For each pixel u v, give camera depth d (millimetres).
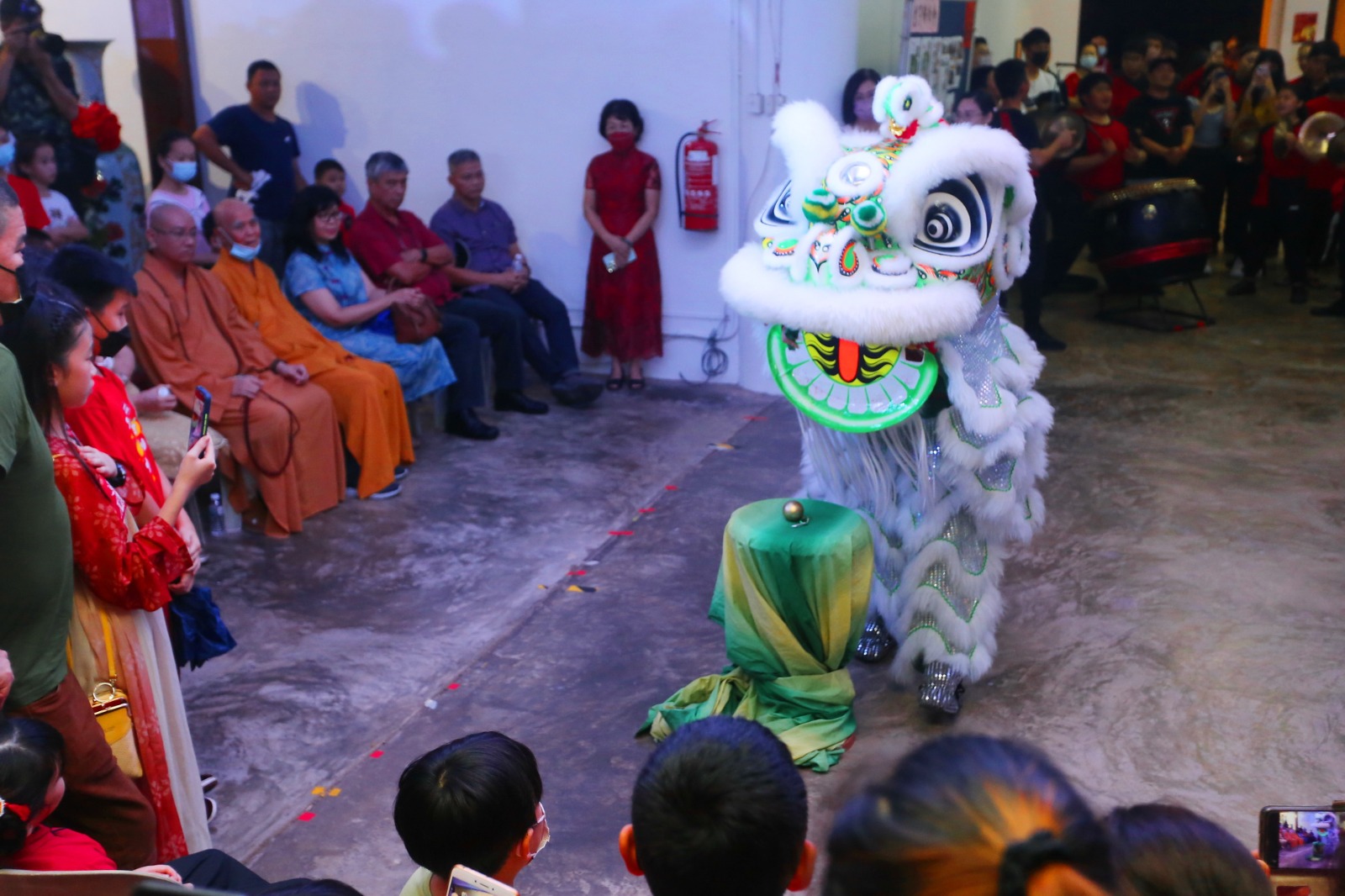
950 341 3367
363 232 6105
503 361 6520
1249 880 1254
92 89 7195
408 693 3840
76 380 2646
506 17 6840
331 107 7332
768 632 3453
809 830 3049
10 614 2436
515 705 3754
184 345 4945
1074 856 908
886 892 922
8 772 2168
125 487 2967
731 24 6344
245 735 3609
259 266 5512
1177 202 7738
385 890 2939
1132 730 3521
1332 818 1653
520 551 4863
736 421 6363
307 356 5453
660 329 6945
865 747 3514
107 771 2615
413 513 5262
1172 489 5254
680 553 4793
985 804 930
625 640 4129
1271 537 4738
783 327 3531
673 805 1549
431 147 7234
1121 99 9266
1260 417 6121
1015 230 3467
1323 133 7980
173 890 1227
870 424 3389
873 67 7977
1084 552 4688
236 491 5039
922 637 3582
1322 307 8227
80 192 6543
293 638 4199
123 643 2768
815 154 3404
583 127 6887
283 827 3191
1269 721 3527
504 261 6801
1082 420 6172
